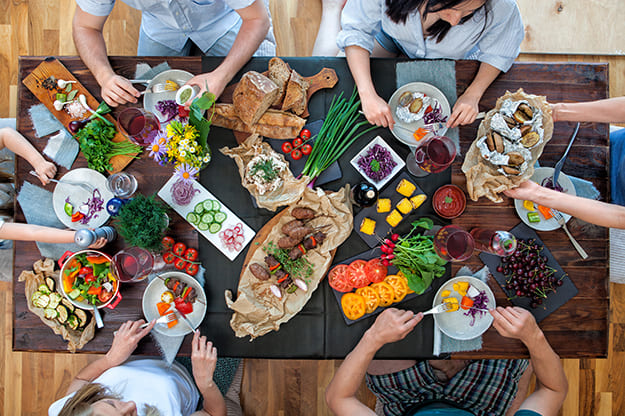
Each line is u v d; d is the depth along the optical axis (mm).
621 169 1683
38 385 2268
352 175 1514
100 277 1454
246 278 1455
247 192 1495
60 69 1518
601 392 2275
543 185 1523
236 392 2041
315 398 2275
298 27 2410
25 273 1479
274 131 1484
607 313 1502
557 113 1466
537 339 1428
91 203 1497
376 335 1412
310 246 1414
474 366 1764
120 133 1508
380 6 1444
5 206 1728
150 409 1417
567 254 1506
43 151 1515
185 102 1431
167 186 1496
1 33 2348
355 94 1520
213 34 1839
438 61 1522
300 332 1479
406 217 1504
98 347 1486
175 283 1436
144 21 1834
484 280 1495
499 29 1425
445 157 1350
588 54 2338
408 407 1784
